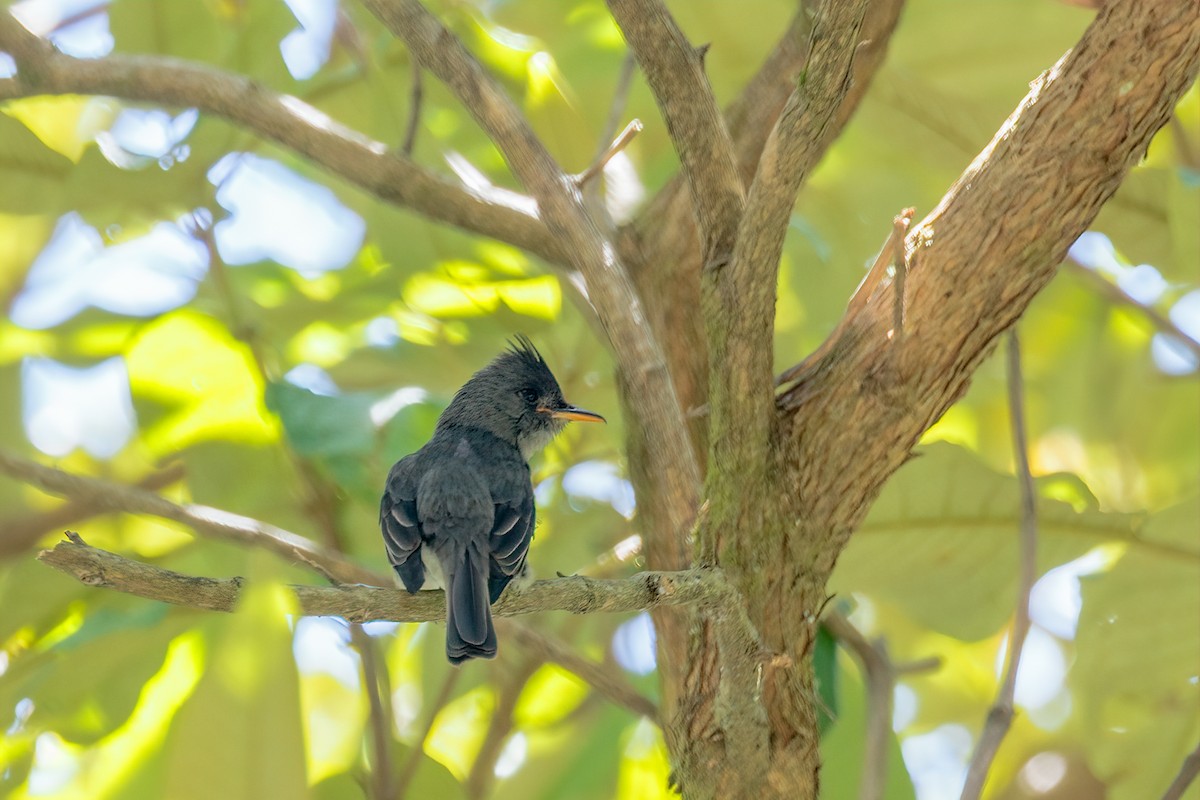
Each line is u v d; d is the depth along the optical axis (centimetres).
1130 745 1040
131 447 1485
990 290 687
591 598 689
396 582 940
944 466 923
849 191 1479
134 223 1191
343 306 1241
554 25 1485
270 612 621
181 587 660
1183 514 925
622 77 1041
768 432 708
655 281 931
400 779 1004
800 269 1400
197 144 1076
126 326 1241
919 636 1516
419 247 1188
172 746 654
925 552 956
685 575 682
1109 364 1565
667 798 1163
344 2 1415
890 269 725
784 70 918
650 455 822
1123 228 1101
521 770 1224
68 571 647
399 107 1220
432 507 966
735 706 693
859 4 634
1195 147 1500
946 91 1265
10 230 1565
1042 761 1463
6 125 1079
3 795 1054
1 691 1009
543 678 1242
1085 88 671
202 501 1109
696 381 916
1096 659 995
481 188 990
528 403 1136
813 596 729
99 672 1005
